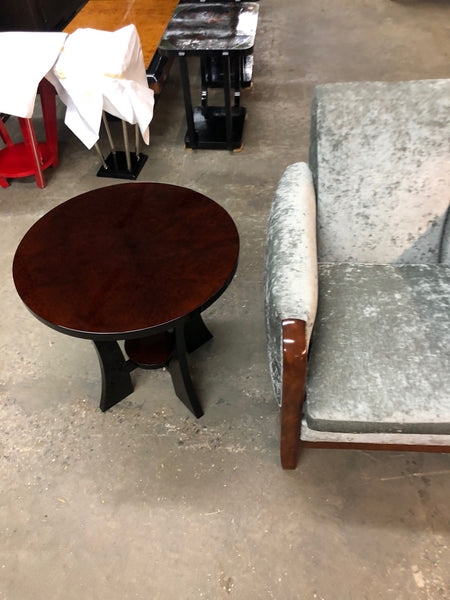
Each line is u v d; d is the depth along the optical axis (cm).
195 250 132
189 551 132
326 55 338
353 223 141
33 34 207
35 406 165
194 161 261
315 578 126
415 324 124
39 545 135
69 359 178
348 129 130
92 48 202
